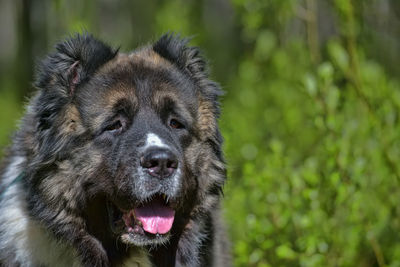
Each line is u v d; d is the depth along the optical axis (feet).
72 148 25.11
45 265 25.58
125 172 24.12
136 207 24.97
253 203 34.99
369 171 34.06
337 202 31.45
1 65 111.24
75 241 25.70
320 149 35.63
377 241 34.04
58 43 26.04
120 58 26.48
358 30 37.19
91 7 58.49
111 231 25.80
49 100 25.07
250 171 34.71
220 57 77.10
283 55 46.96
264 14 45.62
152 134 24.32
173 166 24.03
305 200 33.37
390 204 33.78
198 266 27.09
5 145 30.35
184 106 25.90
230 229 34.88
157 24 57.93
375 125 33.19
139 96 25.23
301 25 50.39
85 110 25.04
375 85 35.50
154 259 26.86
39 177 25.17
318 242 31.94
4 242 25.90
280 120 47.21
